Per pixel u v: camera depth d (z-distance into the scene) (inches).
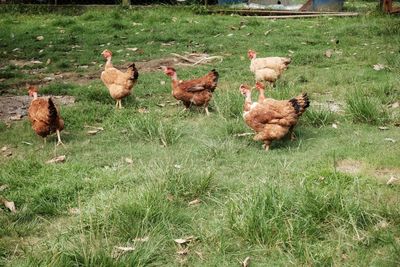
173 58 222.5
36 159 123.5
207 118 149.4
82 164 119.8
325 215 92.4
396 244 84.8
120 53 232.2
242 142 131.3
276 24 293.1
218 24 292.2
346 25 279.0
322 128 140.2
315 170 112.0
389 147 125.2
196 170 112.3
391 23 275.9
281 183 103.6
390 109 150.9
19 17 324.2
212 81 149.0
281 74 176.4
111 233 90.4
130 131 139.4
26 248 88.1
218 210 99.5
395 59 197.5
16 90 181.6
